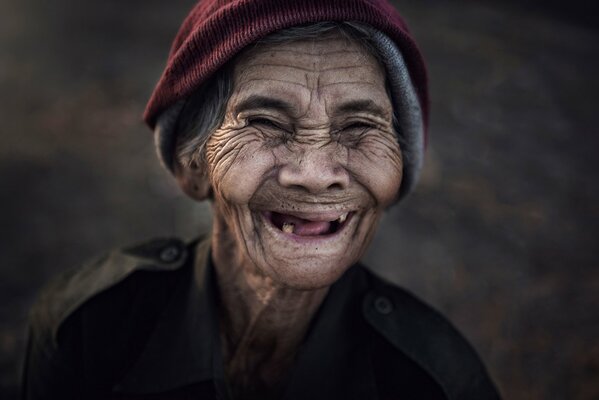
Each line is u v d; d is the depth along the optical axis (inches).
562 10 302.0
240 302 49.1
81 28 262.7
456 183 163.0
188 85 41.9
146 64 228.8
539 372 108.0
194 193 48.7
